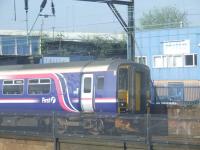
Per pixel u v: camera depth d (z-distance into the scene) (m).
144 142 14.04
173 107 25.09
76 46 62.69
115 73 22.72
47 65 25.33
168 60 46.50
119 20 30.75
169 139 13.55
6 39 67.31
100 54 63.91
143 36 47.97
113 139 14.79
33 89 25.47
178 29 45.94
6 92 26.55
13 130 17.53
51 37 66.25
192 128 13.32
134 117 14.39
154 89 30.47
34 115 16.86
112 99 22.70
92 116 15.44
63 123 16.08
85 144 15.51
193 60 45.16
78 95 23.73
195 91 33.00
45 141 16.53
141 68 23.91
